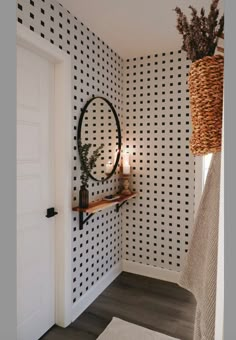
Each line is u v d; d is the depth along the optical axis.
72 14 1.78
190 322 1.89
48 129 1.70
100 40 2.18
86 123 1.97
